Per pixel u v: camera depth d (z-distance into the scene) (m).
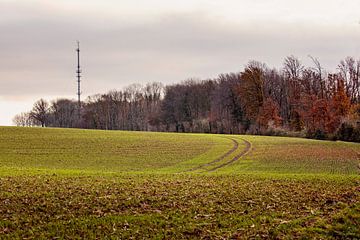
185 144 69.56
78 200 20.97
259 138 83.31
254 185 26.20
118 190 23.64
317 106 102.12
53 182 26.53
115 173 35.31
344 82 107.25
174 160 53.16
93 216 18.50
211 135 91.25
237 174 34.56
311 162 49.41
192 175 33.38
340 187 24.64
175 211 19.39
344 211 18.08
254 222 17.55
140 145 67.38
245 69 125.38
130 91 183.50
